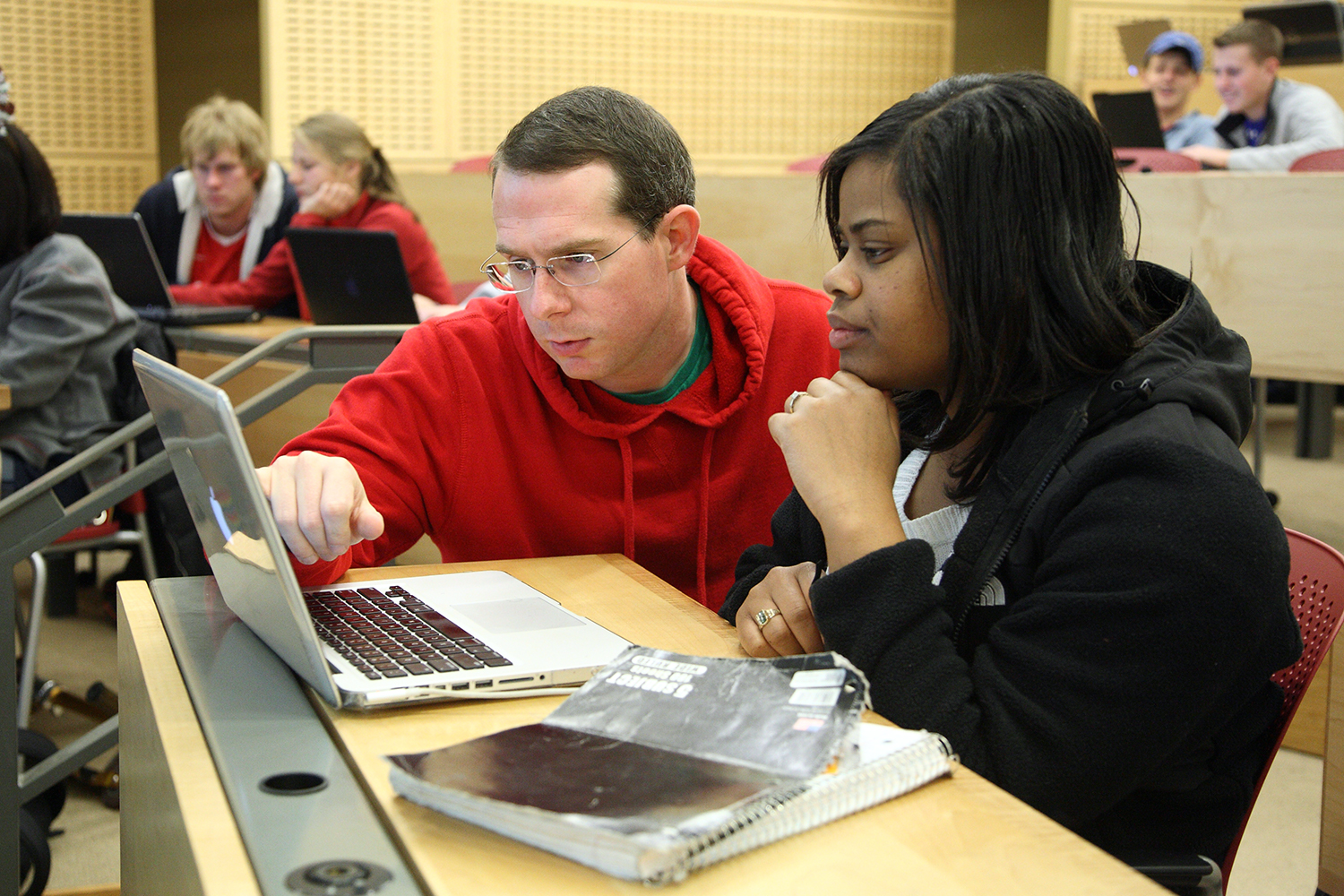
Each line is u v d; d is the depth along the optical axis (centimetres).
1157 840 97
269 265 366
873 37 619
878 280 99
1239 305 272
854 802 69
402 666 91
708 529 152
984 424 107
